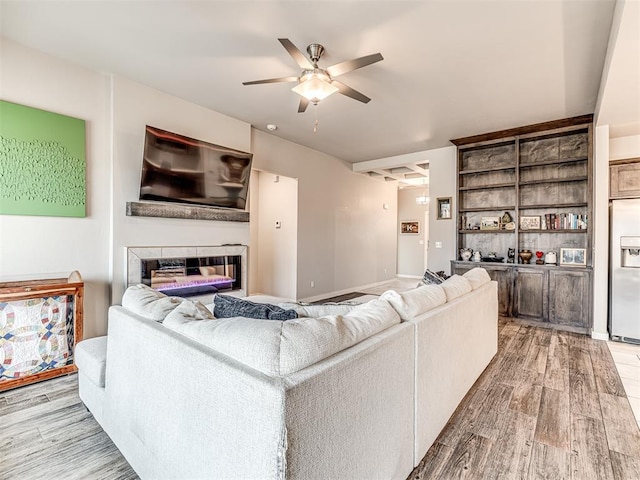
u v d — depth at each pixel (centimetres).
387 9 225
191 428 115
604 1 211
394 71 306
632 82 271
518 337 377
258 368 99
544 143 462
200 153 384
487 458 171
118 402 164
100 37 264
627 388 250
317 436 99
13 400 229
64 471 160
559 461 169
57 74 295
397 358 144
